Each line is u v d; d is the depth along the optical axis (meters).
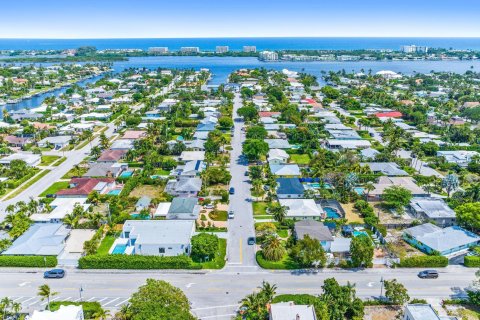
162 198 154.12
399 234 132.25
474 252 120.75
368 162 193.12
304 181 173.00
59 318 85.62
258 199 155.88
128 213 143.75
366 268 113.06
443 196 160.12
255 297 89.56
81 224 133.88
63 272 108.56
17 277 108.50
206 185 167.00
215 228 132.75
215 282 106.38
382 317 93.06
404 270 112.38
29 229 126.50
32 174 182.12
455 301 98.38
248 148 193.38
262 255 117.31
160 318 76.31
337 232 131.25
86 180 166.62
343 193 155.50
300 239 118.50
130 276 109.25
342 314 89.38
